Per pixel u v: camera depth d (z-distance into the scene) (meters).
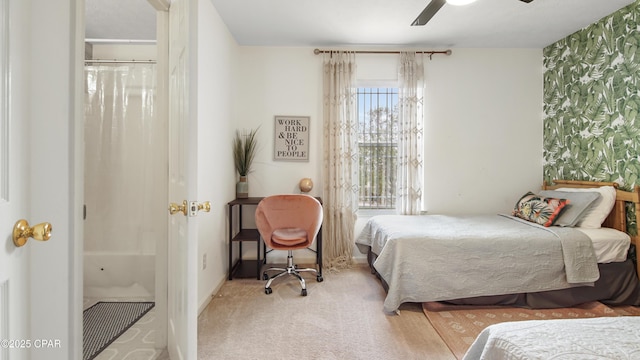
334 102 3.46
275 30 3.07
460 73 3.54
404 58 3.47
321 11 2.70
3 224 0.64
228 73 3.05
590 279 2.26
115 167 2.65
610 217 2.68
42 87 0.73
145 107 2.67
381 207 3.60
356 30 3.07
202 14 2.32
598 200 2.63
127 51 2.93
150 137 2.66
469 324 2.11
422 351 1.81
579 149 3.06
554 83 3.38
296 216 2.92
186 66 1.27
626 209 2.59
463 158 3.57
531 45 3.46
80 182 0.99
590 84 2.93
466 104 3.55
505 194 3.58
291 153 3.51
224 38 2.90
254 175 3.51
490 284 2.29
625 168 2.60
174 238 1.61
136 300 2.51
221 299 2.53
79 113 0.98
